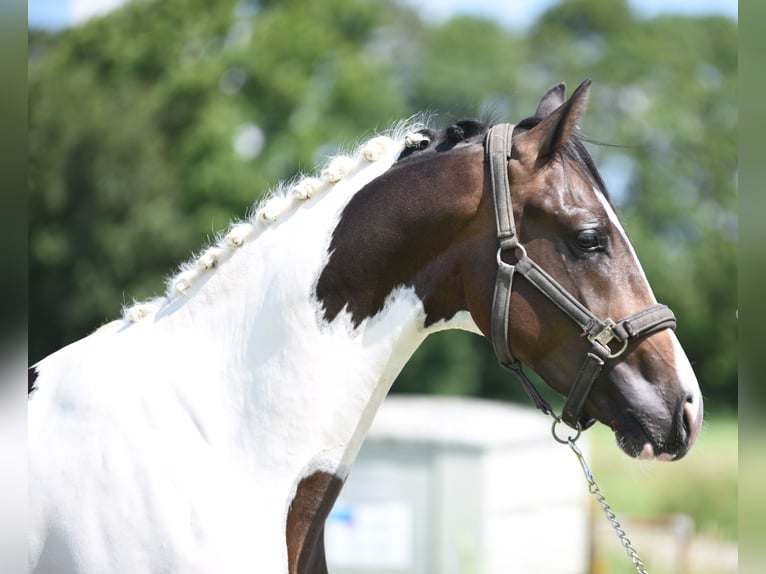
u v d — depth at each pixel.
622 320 4.58
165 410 4.69
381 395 4.94
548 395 35.59
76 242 43.78
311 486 4.72
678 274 51.41
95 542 4.47
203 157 45.50
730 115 57.31
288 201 5.04
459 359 48.78
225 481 4.57
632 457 4.57
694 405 4.55
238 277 4.96
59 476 4.61
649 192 53.88
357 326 4.83
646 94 57.91
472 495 12.88
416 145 5.05
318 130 47.69
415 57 60.12
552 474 14.79
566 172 4.77
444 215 4.82
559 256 4.66
